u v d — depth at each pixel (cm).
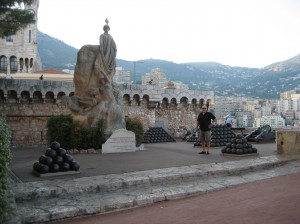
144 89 3266
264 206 722
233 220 637
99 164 1184
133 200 765
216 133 2014
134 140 1672
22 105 2920
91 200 764
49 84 2950
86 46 1867
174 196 822
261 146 1983
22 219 634
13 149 2178
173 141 2578
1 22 2170
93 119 1680
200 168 1085
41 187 805
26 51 5734
